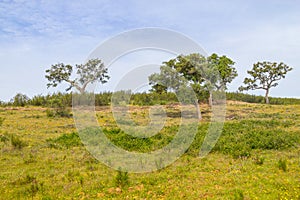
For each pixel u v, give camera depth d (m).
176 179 8.12
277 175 8.02
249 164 9.32
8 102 33.59
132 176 8.54
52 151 11.58
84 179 8.16
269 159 9.91
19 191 7.23
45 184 7.78
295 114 23.16
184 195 6.86
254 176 7.97
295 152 10.89
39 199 6.77
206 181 7.81
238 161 9.88
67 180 8.07
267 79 47.47
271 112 25.77
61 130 16.59
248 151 10.84
